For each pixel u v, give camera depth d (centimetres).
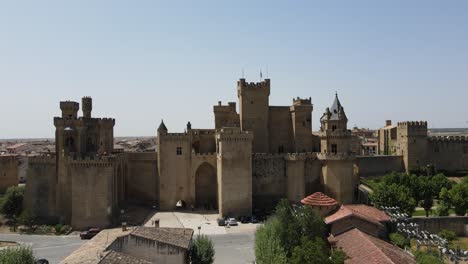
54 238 10562
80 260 5619
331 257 6234
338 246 6994
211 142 14650
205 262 6981
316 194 9262
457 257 7325
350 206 9044
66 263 5612
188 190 13612
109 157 11600
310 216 7244
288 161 13475
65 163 11925
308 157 13575
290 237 6956
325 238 7275
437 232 10262
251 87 14812
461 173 17150
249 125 14788
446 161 17525
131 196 14025
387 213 9881
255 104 14850
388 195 11244
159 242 6247
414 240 8375
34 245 9825
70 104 12662
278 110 15288
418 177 14012
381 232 8100
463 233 10338
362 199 13300
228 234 10650
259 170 13525
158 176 13550
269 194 13562
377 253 6241
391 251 6631
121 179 13275
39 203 12212
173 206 13488
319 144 15162
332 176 13000
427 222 10256
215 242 9869
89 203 11419
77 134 12500
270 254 6412
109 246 6016
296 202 13325
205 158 13650
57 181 12056
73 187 11444
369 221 7881
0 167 15550
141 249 6206
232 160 12662
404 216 9869
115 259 5631
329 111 14212
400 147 17462
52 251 9288
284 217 7231
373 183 14562
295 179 13388
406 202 11162
